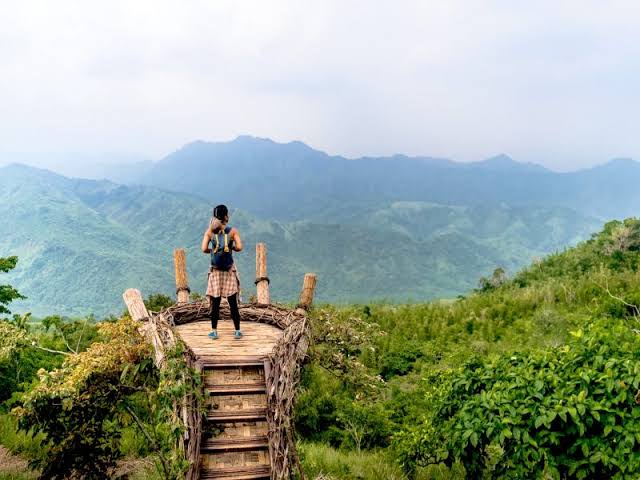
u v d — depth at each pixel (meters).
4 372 10.64
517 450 6.02
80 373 6.08
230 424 6.04
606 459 5.49
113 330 6.66
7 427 9.48
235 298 7.78
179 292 9.77
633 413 5.52
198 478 5.33
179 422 5.36
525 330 19.86
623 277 23.11
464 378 7.41
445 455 7.57
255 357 6.89
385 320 24.34
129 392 6.61
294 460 5.59
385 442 12.11
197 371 5.86
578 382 5.98
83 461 6.86
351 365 11.40
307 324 7.59
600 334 6.50
